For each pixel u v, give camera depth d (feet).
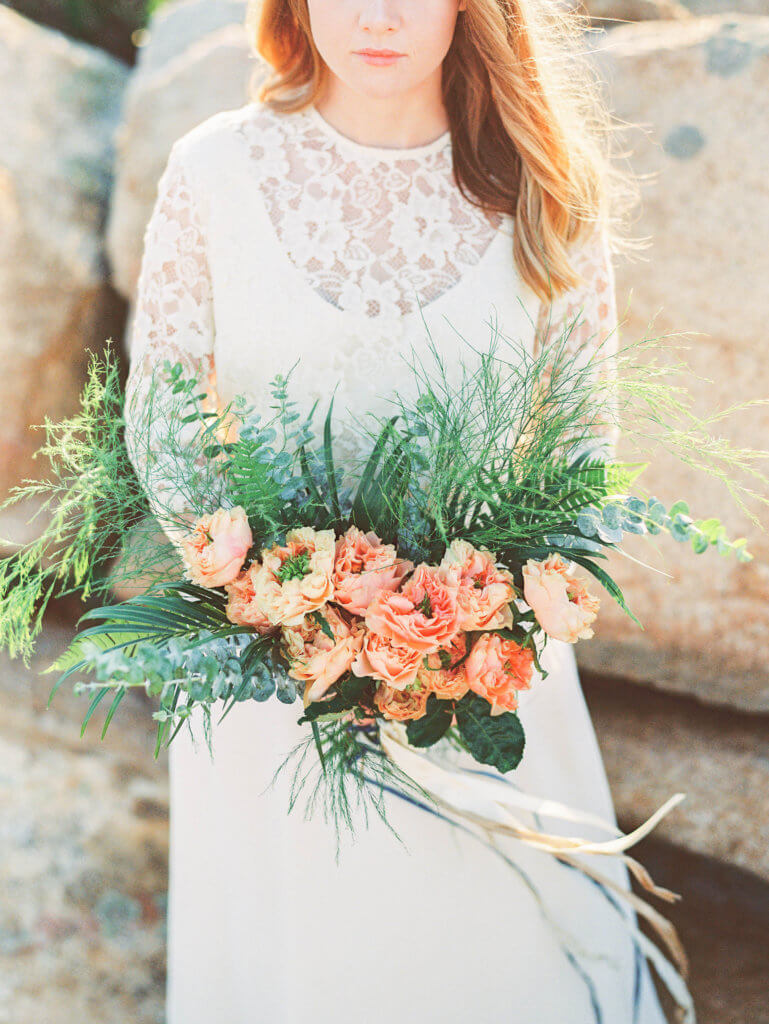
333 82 4.60
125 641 3.66
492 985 5.07
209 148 4.54
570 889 5.25
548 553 3.83
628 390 4.08
